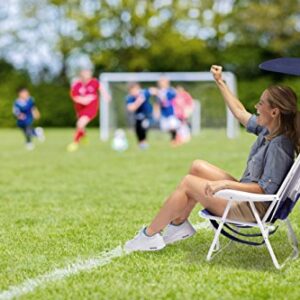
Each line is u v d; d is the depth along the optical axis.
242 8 43.00
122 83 28.98
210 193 5.05
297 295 4.48
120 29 44.81
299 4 41.81
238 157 15.98
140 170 12.89
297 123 5.20
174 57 43.62
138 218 7.54
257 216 5.07
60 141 24.59
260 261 5.45
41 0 46.03
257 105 5.30
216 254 5.66
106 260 5.48
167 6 44.47
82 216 7.72
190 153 17.45
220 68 6.02
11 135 30.06
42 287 4.66
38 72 46.19
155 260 5.46
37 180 11.34
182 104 23.36
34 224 7.21
